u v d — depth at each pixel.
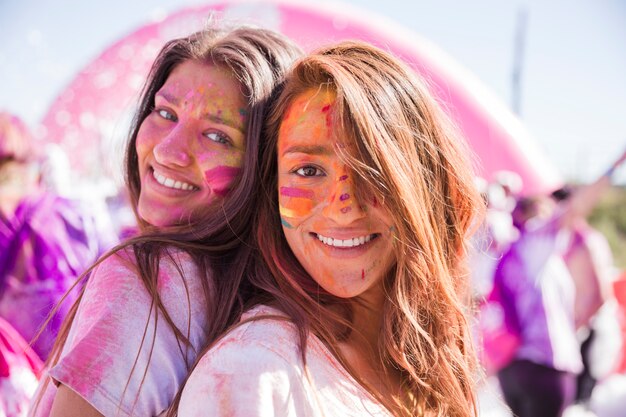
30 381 1.95
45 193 2.74
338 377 1.17
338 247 1.24
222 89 1.43
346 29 5.54
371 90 1.25
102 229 2.86
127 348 1.18
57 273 2.55
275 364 1.07
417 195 1.26
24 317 2.49
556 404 3.43
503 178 3.82
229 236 1.38
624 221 11.79
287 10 5.62
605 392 4.32
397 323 1.31
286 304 1.21
